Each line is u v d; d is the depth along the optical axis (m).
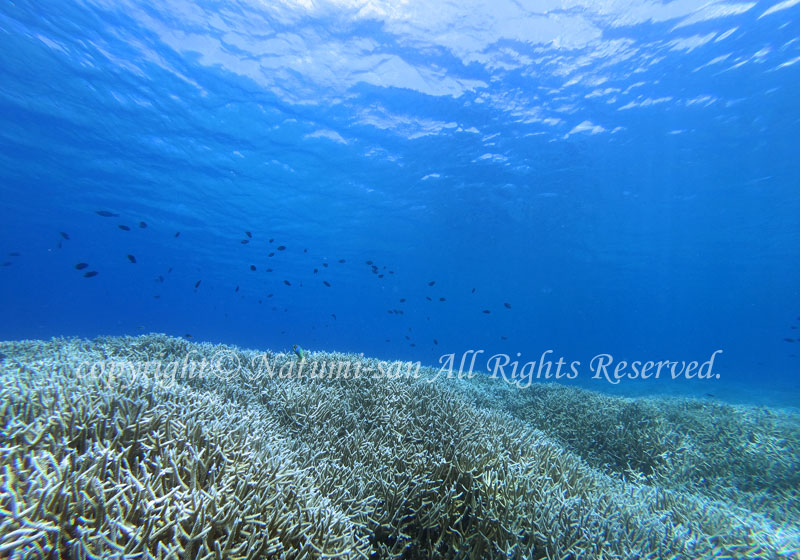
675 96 16.05
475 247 40.31
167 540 1.88
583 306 93.06
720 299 84.69
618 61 14.50
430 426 4.58
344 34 14.10
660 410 8.53
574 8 12.47
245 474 2.50
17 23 13.90
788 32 12.85
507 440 4.73
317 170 24.59
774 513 5.17
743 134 18.14
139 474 2.22
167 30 14.03
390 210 31.03
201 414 3.02
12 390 2.88
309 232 38.50
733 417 8.87
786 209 27.19
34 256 72.00
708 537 3.62
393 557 2.89
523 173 23.53
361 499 3.19
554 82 15.78
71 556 1.59
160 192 29.69
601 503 3.79
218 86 17.00
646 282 60.69
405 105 17.88
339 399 5.30
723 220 30.08
